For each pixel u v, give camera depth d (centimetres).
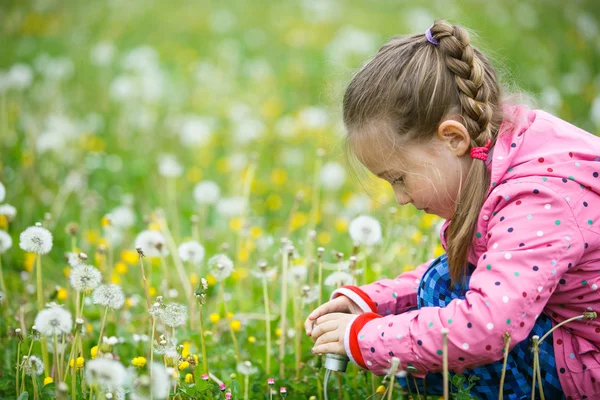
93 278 203
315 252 331
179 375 208
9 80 512
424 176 196
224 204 382
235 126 542
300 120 547
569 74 619
